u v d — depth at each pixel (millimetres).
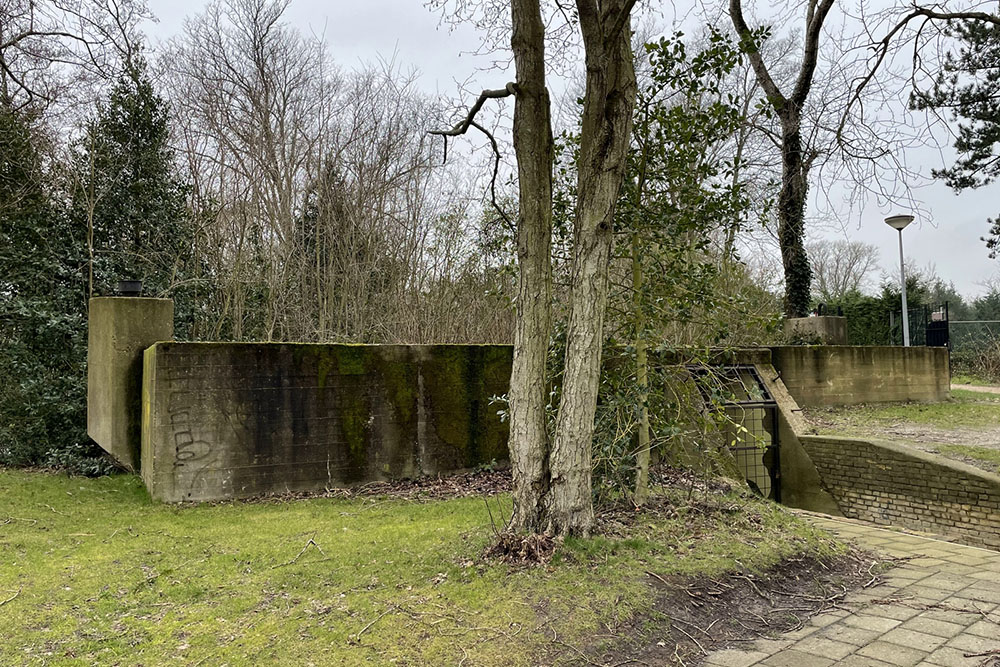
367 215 16281
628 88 5574
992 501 8312
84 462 9203
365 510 7516
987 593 5352
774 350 13984
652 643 4188
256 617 4332
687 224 7008
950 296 37031
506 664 3768
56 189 11547
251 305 14305
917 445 10375
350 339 14797
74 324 10461
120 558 5621
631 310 6973
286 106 17812
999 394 18266
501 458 9875
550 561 5012
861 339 24328
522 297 5438
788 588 5309
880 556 6477
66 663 3715
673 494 7258
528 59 5398
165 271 12602
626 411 6824
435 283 14508
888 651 4184
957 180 14820
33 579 5074
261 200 16078
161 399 7754
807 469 10477
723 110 6703
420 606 4414
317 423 8625
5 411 10109
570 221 7371
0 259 10734
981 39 11562
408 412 9242
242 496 8125
